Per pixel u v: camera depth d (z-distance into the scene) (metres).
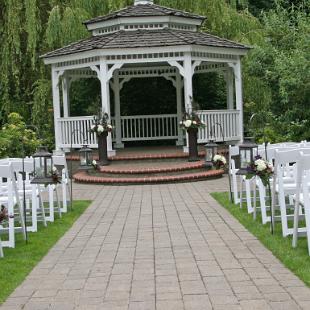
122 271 6.07
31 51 20.20
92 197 12.72
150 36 17.23
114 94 20.45
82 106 23.14
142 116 20.45
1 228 7.82
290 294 5.00
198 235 7.85
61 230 8.66
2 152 16.94
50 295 5.32
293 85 15.56
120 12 18.45
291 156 7.17
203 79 22.97
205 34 18.84
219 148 17.95
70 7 21.17
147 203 11.37
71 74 19.83
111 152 17.05
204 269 5.99
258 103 21.20
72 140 17.73
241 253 6.64
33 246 7.50
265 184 7.90
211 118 17.31
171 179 14.73
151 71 20.59
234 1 22.72
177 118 20.53
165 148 19.86
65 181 10.49
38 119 21.28
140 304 4.93
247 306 4.74
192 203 11.05
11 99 22.28
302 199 7.03
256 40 20.73
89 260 6.64
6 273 6.11
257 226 8.22
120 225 8.93
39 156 8.73
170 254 6.77
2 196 9.04
